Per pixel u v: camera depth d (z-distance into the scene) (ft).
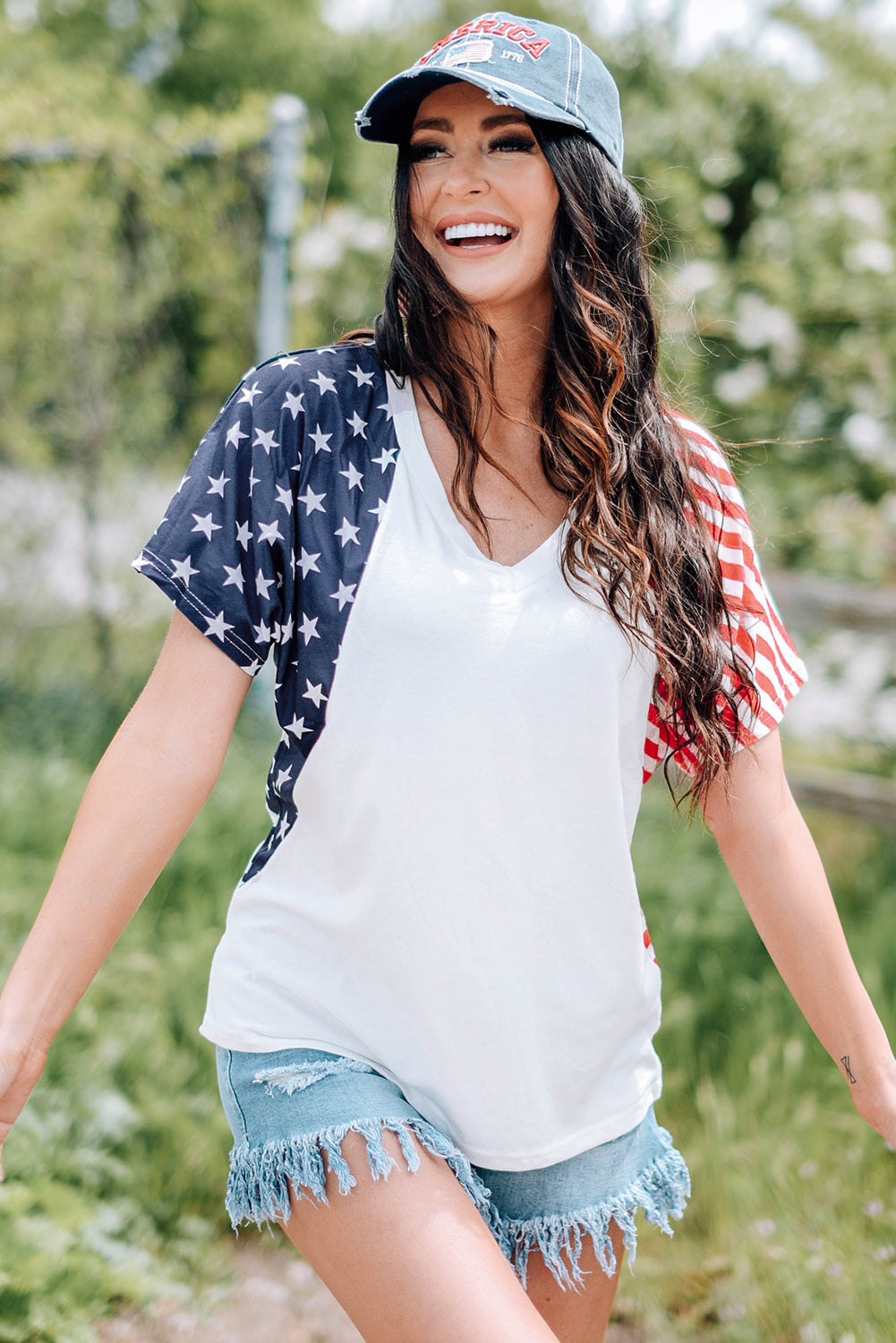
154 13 54.19
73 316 19.98
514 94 5.09
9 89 19.95
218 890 12.67
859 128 19.15
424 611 4.89
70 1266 7.66
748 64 19.48
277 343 19.72
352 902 5.05
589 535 5.12
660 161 19.24
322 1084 4.97
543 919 5.06
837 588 17.12
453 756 4.85
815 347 19.15
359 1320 4.72
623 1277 8.44
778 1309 7.80
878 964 11.60
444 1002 5.02
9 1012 4.64
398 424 5.23
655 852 14.53
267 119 19.15
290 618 5.01
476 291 5.32
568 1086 5.30
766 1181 8.94
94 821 4.82
